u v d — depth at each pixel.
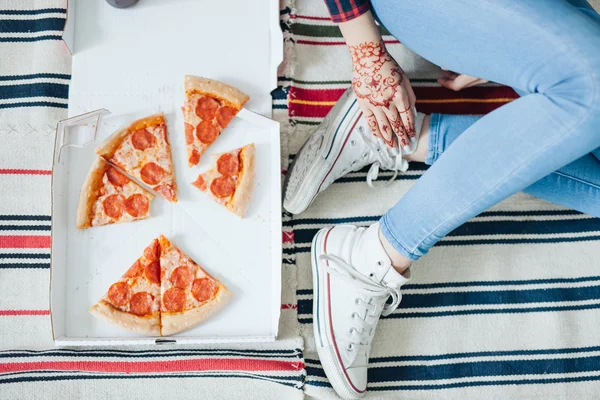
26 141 1.16
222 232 1.14
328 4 0.89
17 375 1.11
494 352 1.20
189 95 1.12
